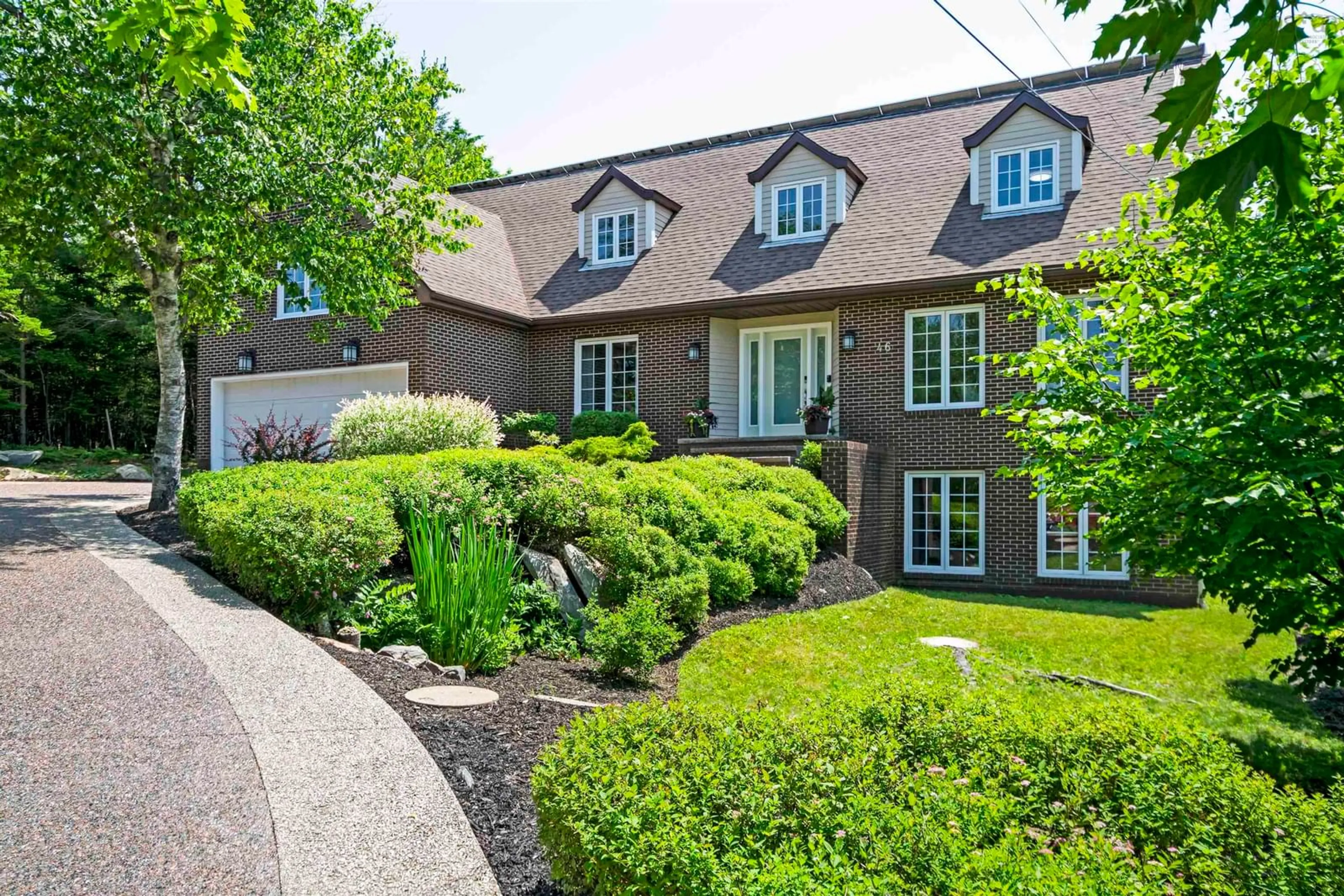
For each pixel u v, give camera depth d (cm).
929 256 1480
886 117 1886
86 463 2511
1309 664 569
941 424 1452
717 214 1805
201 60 379
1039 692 712
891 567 1462
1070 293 1352
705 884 245
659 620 742
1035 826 320
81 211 1073
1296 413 436
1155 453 486
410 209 1332
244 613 675
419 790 388
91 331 3080
